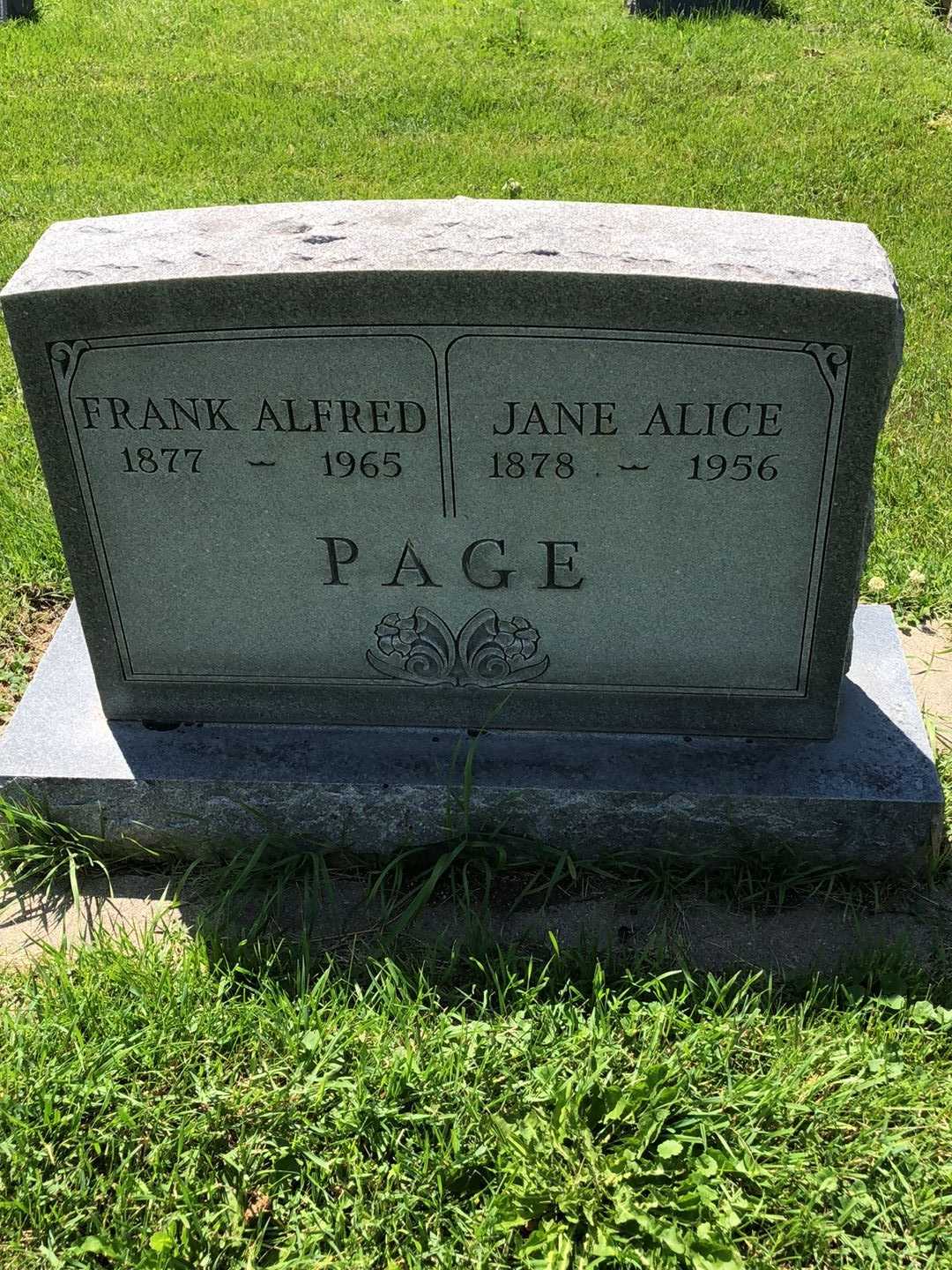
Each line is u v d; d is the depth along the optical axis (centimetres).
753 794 139
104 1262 109
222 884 144
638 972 131
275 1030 125
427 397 128
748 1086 117
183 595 144
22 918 143
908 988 129
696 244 124
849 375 124
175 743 150
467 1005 130
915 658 177
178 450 134
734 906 141
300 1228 110
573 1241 108
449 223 128
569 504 134
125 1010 126
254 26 441
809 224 129
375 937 138
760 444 129
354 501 136
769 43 412
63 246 130
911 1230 109
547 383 127
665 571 138
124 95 387
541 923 139
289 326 125
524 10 443
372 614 143
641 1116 114
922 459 215
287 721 152
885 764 143
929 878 143
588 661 144
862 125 356
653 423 128
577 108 367
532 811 143
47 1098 117
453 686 148
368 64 404
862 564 138
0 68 409
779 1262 108
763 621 140
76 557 142
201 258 125
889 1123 117
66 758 147
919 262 284
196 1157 114
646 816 142
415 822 144
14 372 243
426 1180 112
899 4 452
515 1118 117
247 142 352
